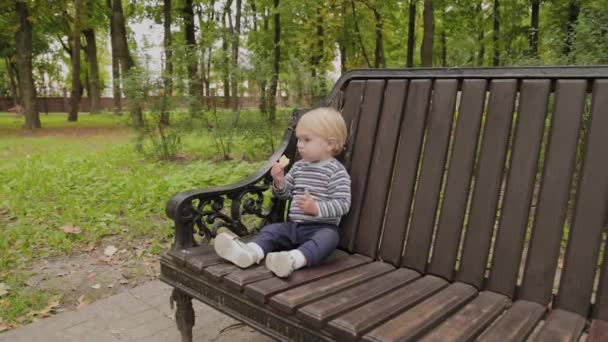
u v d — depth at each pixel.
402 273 1.84
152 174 6.42
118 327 2.36
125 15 20.94
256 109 8.18
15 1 14.21
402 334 1.26
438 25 16.89
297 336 1.43
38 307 2.62
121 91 8.29
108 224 4.11
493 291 1.73
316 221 2.02
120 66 14.85
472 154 1.87
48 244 3.65
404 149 2.05
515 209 1.73
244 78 7.97
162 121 8.16
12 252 3.47
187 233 1.97
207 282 1.72
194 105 8.12
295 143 2.36
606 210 1.54
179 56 8.02
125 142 11.10
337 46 15.72
